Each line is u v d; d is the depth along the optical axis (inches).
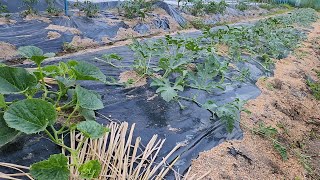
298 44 269.9
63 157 60.1
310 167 110.3
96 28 241.9
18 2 268.1
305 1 694.5
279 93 154.3
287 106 144.9
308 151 121.6
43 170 60.6
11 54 181.6
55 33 214.7
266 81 162.2
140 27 272.5
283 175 97.2
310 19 444.1
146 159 81.0
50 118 70.0
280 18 370.6
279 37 242.2
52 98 96.6
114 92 115.2
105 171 73.3
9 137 69.2
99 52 180.9
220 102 121.6
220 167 86.5
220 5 406.6
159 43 155.1
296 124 136.8
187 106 112.0
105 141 81.6
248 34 224.7
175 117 104.0
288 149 114.1
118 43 232.4
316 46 280.4
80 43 216.8
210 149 93.4
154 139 89.6
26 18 232.2
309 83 183.3
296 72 192.7
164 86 113.4
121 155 78.9
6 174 66.6
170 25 305.6
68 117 80.9
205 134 98.0
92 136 66.4
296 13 469.1
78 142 79.7
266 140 108.6
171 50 182.5
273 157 102.5
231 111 102.0
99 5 322.3
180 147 89.6
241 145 99.4
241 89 139.9
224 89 130.5
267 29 249.9
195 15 368.8
